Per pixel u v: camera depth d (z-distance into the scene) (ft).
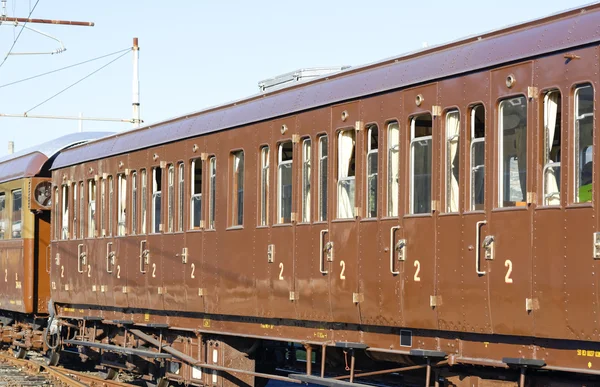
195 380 53.98
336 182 41.98
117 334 64.34
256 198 47.65
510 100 33.40
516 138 33.12
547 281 31.48
